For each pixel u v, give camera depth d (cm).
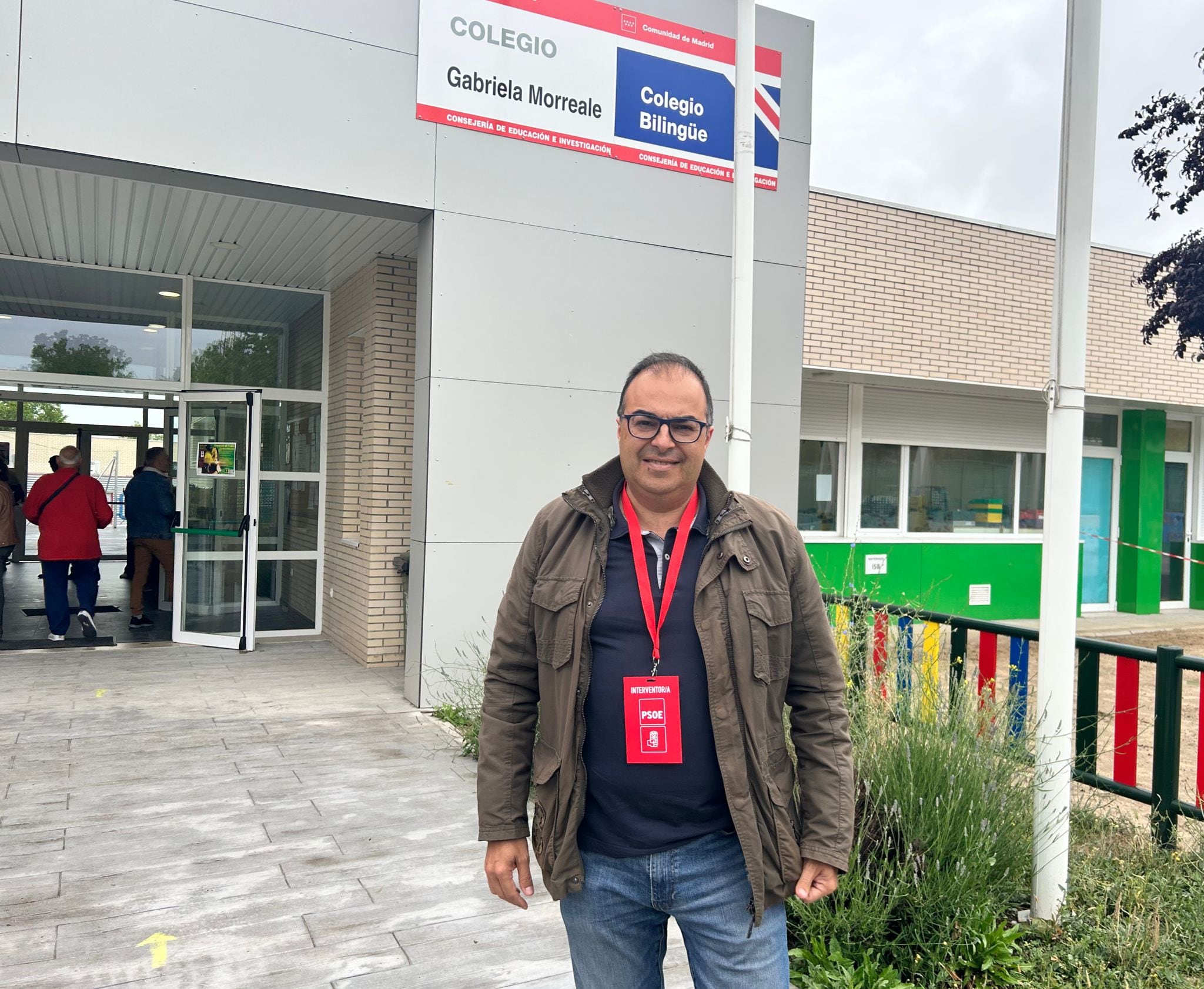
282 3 557
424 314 614
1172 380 1334
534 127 632
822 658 178
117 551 1605
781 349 733
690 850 168
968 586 1246
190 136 534
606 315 659
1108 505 1426
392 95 588
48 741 510
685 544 171
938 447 1251
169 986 269
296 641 855
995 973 283
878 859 305
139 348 830
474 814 418
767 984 168
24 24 498
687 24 688
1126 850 377
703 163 696
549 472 640
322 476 884
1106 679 916
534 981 278
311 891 336
